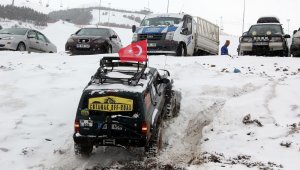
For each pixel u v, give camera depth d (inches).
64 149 342.6
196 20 821.9
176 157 324.8
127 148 335.9
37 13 2871.6
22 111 407.2
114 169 300.8
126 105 299.4
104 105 301.3
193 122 402.6
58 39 2038.6
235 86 474.3
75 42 773.3
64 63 616.7
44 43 885.2
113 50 823.1
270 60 641.0
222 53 812.0
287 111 394.0
